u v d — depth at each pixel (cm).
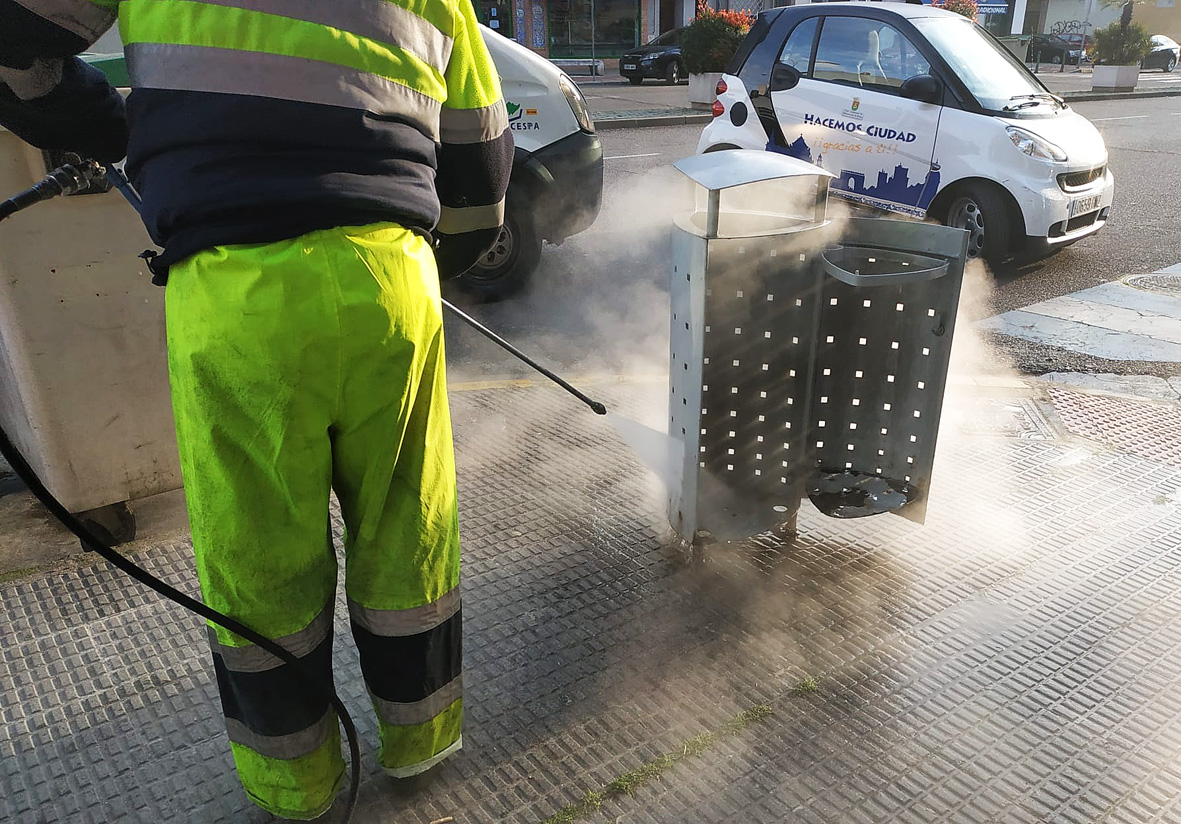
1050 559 297
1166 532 313
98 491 290
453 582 191
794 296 251
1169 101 2100
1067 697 237
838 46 722
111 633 259
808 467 289
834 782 210
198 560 169
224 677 179
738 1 3225
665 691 238
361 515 177
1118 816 201
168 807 203
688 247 248
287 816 190
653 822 199
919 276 237
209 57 145
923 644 256
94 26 153
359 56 151
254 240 148
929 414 268
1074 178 647
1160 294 616
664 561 296
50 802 204
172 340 156
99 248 272
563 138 589
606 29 3294
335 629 261
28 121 165
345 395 160
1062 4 4309
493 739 222
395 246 159
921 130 672
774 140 762
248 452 158
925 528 315
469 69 178
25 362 269
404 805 203
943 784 209
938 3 2273
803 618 268
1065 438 385
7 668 246
